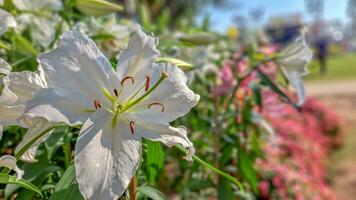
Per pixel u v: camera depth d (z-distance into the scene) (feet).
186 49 2.38
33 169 1.24
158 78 1.03
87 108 0.98
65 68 0.96
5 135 1.47
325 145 7.00
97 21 1.97
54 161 1.43
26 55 1.76
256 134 2.51
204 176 2.32
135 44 1.03
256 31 4.09
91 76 0.99
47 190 1.28
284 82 1.95
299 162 3.93
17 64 1.68
